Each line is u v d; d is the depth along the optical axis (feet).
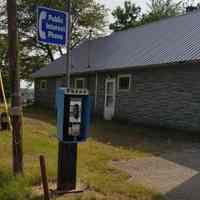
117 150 32.81
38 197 17.92
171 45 54.75
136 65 53.88
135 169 25.40
